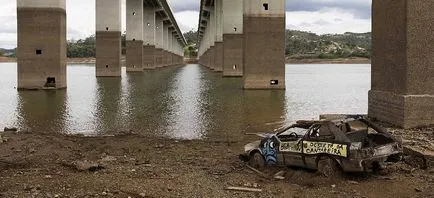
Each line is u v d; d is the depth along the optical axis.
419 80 18.88
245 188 11.84
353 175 12.52
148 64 111.31
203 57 159.12
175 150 17.38
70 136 20.67
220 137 20.88
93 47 198.38
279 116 27.45
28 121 25.80
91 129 23.23
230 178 12.88
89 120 26.12
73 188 11.85
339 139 11.93
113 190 11.66
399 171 13.02
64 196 11.21
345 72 94.06
